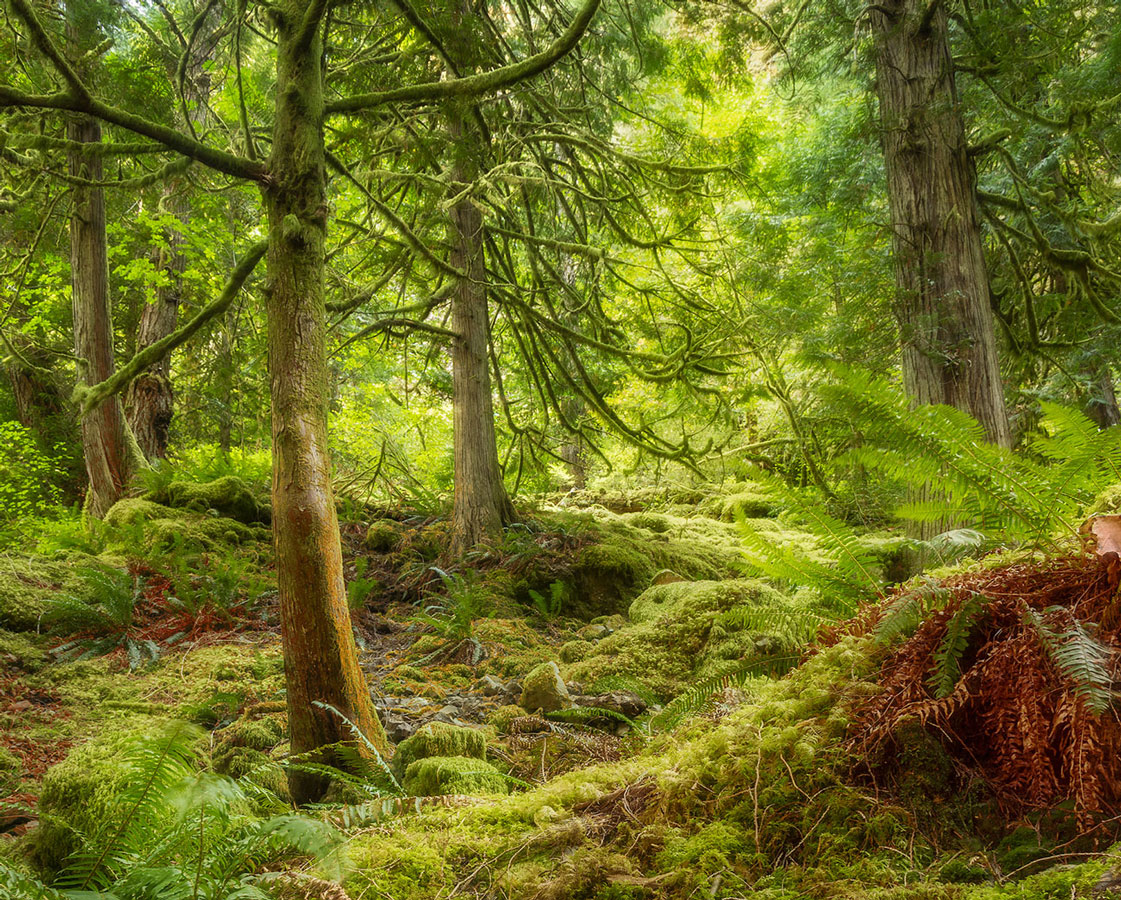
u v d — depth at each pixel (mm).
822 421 8648
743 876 1402
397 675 5520
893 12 7395
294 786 3275
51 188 8797
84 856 1706
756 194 9898
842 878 1320
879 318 8203
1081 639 1371
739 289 9180
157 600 6879
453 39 4906
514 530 9141
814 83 9883
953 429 1811
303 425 3473
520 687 4895
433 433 15469
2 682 5129
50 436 13297
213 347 13344
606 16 7926
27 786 3785
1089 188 8289
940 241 7004
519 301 8117
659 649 4859
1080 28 6770
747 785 1604
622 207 8898
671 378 8312
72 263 9711
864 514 8914
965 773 1480
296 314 3553
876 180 9000
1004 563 1815
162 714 4762
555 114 7914
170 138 3369
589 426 10891
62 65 3059
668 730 2338
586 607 8234
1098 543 1601
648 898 1406
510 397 12836
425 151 6145
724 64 7945
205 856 1698
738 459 9977
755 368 9031
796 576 2152
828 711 1701
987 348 6812
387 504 11594
